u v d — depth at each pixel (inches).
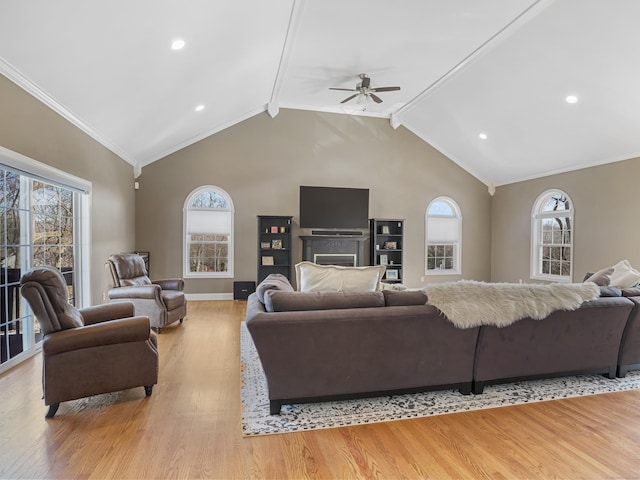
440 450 76.2
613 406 96.9
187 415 90.4
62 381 90.0
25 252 132.6
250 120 266.7
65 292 96.8
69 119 153.2
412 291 99.7
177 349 145.1
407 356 96.0
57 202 153.4
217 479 66.3
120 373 96.7
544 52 171.0
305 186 265.6
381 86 232.8
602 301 107.4
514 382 110.2
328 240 270.7
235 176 264.2
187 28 129.7
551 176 262.2
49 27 102.9
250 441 79.0
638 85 165.6
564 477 67.6
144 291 167.0
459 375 101.3
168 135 229.5
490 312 96.4
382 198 292.0
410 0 146.3
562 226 257.4
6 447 75.9
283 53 188.2
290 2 144.3
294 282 268.5
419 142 299.1
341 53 190.4
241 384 110.0
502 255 307.1
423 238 301.4
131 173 240.8
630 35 144.2
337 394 93.8
